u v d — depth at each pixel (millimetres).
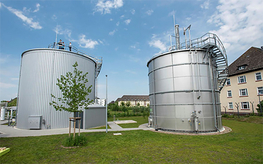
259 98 26797
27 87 19062
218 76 17172
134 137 12922
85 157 8430
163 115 16109
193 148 9750
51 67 19219
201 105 14711
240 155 8461
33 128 17703
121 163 7617
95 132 15781
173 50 17562
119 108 50781
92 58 25344
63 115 19078
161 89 16531
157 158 8195
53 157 8469
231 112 32438
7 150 9344
